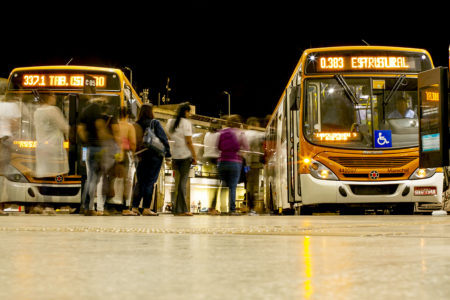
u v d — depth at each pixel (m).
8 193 11.95
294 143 11.41
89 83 11.58
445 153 8.82
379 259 1.33
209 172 41.59
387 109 10.77
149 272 1.06
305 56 11.11
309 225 3.96
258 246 1.82
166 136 9.24
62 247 1.76
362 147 10.58
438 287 0.83
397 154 10.48
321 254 1.49
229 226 3.79
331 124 10.78
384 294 0.75
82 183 11.12
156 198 12.98
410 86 10.89
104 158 8.77
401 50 11.09
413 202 10.55
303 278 0.94
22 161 12.02
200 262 1.27
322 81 10.96
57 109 12.12
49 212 13.01
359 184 10.45
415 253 1.53
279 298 0.71
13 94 12.20
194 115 37.09
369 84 10.87
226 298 0.71
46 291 0.78
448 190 11.52
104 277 0.97
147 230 3.10
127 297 0.73
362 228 3.40
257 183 17.66
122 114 9.13
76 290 0.79
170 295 0.74
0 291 0.78
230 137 10.08
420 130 9.30
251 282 0.89
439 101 8.79
